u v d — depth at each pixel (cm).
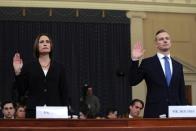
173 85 429
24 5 1292
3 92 1254
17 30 1285
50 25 1304
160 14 1397
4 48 1271
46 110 342
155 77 429
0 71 1261
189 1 1418
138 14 1366
